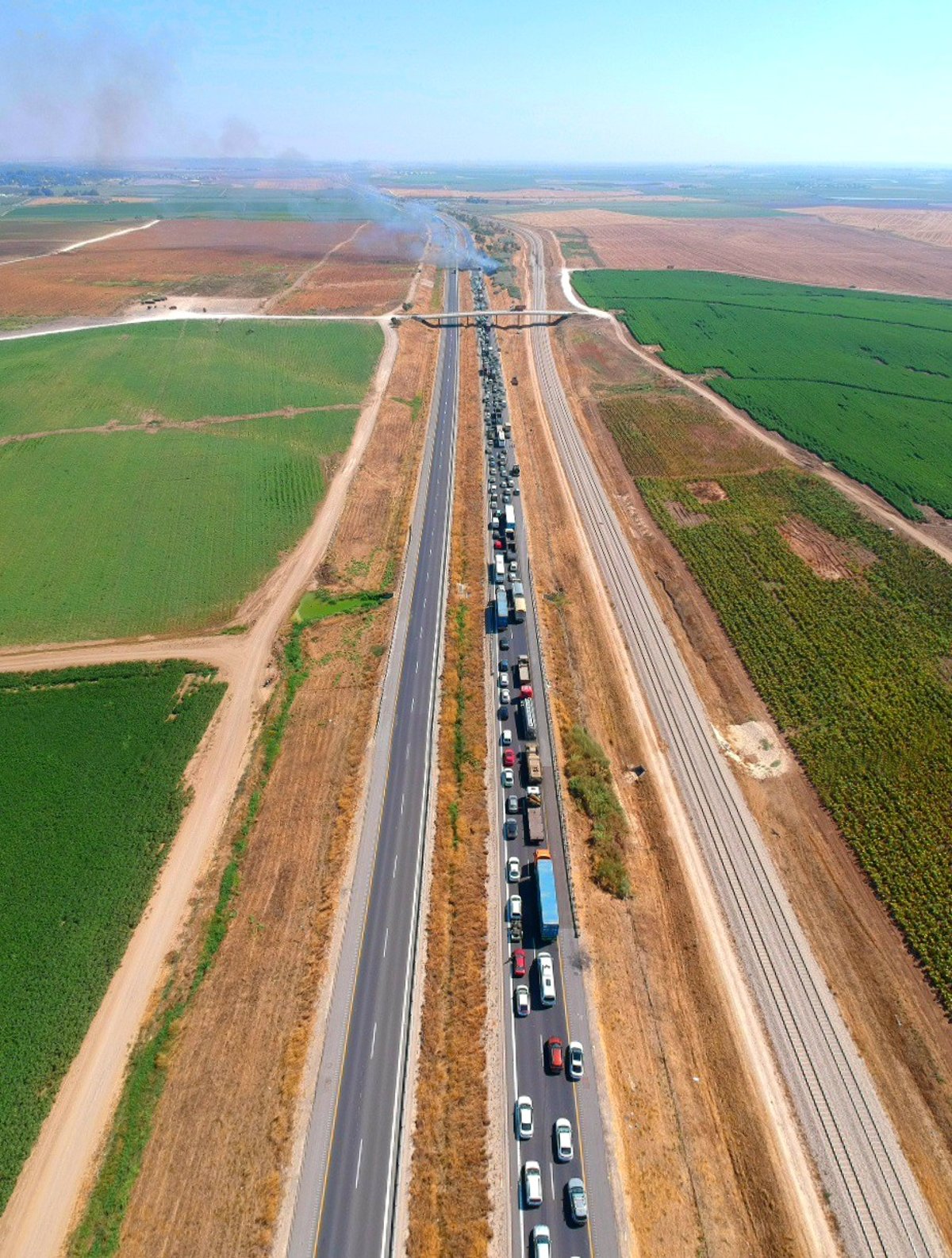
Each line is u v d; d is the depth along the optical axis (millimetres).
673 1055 45562
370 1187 40250
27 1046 46812
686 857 57406
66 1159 42062
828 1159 41312
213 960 51219
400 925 52625
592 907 53406
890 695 70125
